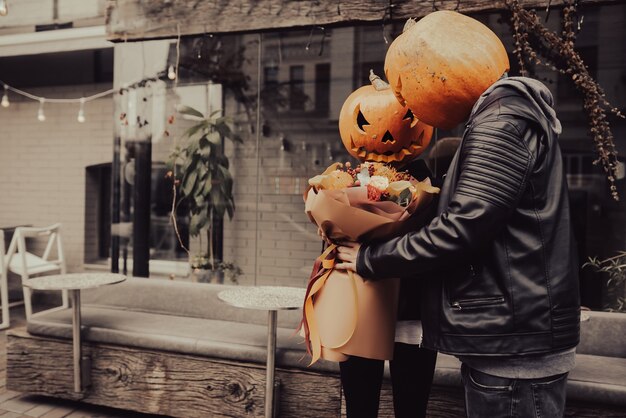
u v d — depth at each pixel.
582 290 3.95
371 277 1.24
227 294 2.13
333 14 2.49
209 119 4.33
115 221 3.63
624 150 3.93
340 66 4.92
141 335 2.42
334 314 1.41
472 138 1.09
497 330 1.08
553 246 1.08
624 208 4.05
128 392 2.45
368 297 1.38
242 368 2.26
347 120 1.93
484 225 1.03
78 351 2.42
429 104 1.28
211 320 2.78
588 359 2.11
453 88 1.22
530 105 1.11
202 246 4.39
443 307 1.15
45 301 5.30
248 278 4.87
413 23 1.41
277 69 5.03
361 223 1.26
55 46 4.52
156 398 2.40
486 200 1.03
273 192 5.07
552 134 1.14
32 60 5.36
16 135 5.48
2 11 2.90
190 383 2.34
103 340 2.48
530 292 1.06
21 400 2.74
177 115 4.16
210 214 4.30
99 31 4.34
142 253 3.56
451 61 1.21
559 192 1.11
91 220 5.32
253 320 2.76
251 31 2.71
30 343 2.62
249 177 5.07
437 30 1.25
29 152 5.44
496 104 1.10
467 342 1.10
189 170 4.16
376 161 1.90
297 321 2.69
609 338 2.23
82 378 2.45
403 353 1.58
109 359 2.48
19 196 5.48
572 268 1.10
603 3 2.08
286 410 2.19
